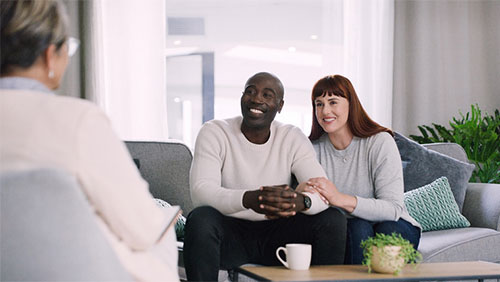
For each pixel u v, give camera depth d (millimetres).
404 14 4875
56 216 998
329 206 2297
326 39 4754
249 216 2197
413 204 3033
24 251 1001
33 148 1052
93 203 1096
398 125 4852
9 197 983
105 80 4375
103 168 1076
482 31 4914
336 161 2574
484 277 1727
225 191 2135
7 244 996
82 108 1089
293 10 4805
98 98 4328
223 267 2195
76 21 4328
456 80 4914
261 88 2318
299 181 2381
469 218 3172
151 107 4438
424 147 3340
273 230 2203
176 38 4750
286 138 2404
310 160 2387
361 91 4684
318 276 1679
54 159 1052
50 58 1160
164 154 2875
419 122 4863
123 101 4406
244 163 2352
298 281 1579
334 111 2518
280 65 4824
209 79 4781
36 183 984
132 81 4422
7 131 1058
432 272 1787
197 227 2014
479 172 3980
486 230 2938
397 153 2512
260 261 2252
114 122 4402
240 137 2375
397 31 4855
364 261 1813
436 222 3018
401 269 1769
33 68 1153
